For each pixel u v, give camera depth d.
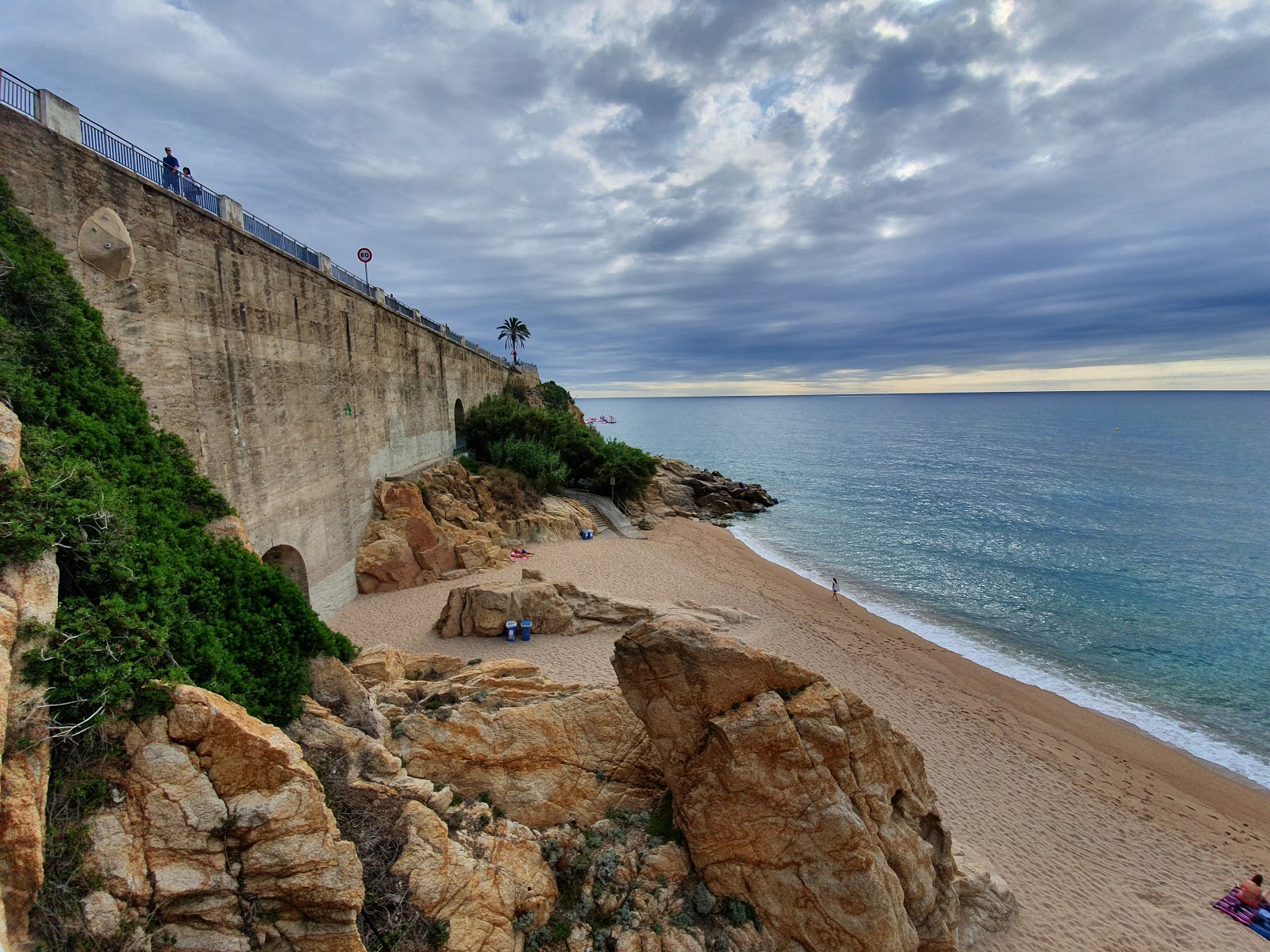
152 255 15.08
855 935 9.45
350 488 27.83
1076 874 14.91
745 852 9.99
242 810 6.56
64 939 5.37
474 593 24.02
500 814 10.36
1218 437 149.38
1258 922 13.83
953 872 11.34
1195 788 19.89
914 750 11.31
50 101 12.63
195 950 6.07
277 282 21.14
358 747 9.61
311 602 23.73
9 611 5.85
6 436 7.21
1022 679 27.70
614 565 36.69
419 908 7.80
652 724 10.78
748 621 29.11
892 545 52.81
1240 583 41.97
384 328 32.69
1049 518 62.38
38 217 12.35
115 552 8.24
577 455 54.88
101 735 6.36
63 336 11.83
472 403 55.25
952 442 146.38
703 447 145.62
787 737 9.96
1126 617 35.88
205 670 8.66
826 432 187.50
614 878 9.84
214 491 13.42
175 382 15.91
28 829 5.21
